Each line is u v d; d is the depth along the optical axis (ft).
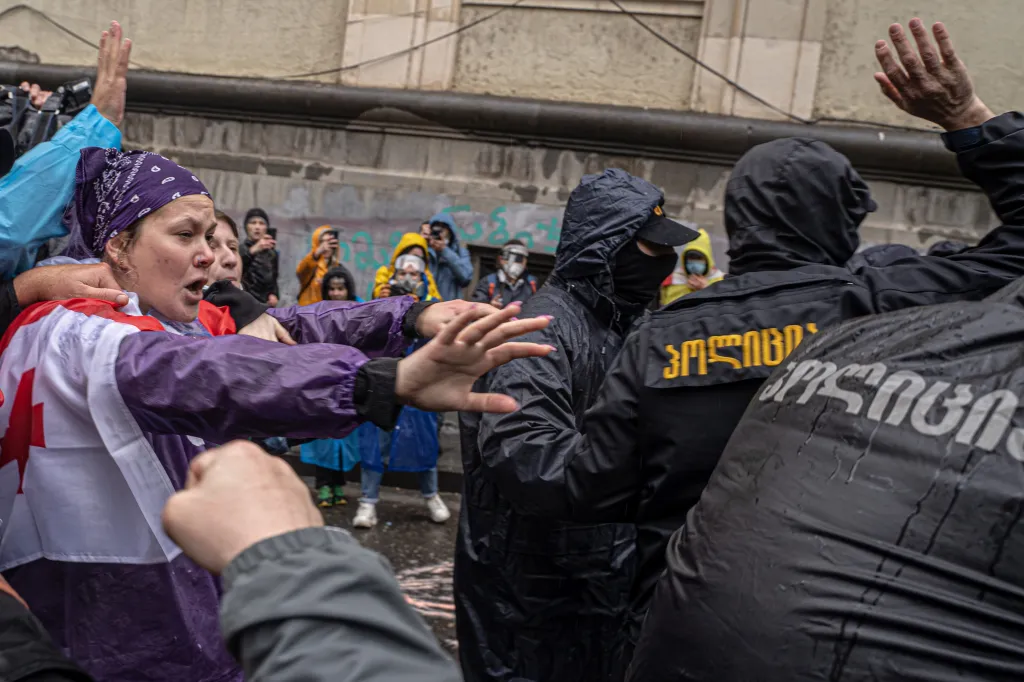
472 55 25.34
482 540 7.36
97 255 4.77
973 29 23.13
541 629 7.23
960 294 5.24
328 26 26.09
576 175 24.77
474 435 7.47
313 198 26.00
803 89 23.63
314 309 5.80
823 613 3.03
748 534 3.34
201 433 3.76
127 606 4.14
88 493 4.05
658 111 23.93
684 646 3.44
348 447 18.85
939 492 2.97
